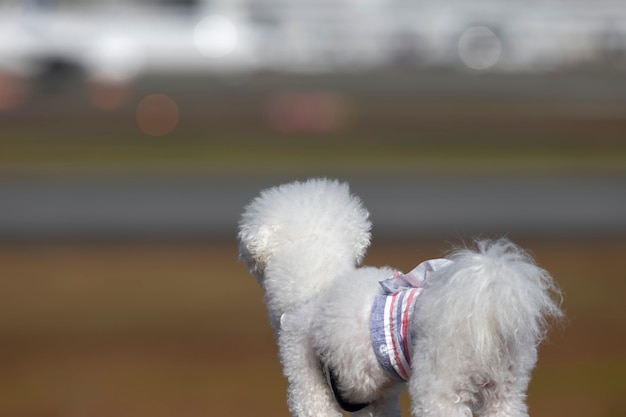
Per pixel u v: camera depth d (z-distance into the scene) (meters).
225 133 27.23
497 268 4.57
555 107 31.06
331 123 28.59
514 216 16.81
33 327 11.59
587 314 11.70
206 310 12.27
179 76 40.09
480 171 21.27
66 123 28.62
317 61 42.62
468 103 31.95
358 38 43.56
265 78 38.69
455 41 43.94
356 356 5.17
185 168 21.77
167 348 10.82
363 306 5.20
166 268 14.16
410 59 43.56
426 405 4.72
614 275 13.32
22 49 38.81
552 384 9.63
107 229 16.22
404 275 5.19
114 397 9.30
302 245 5.72
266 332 11.43
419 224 16.12
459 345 4.64
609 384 9.63
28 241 15.52
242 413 8.80
